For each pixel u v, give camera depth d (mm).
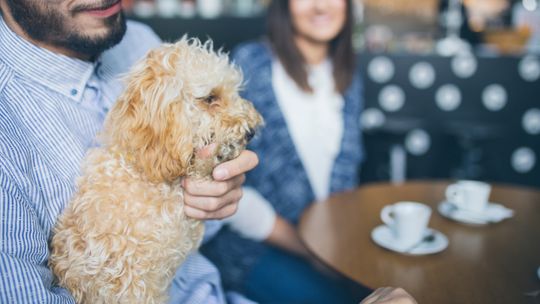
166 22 3148
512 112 3246
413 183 1641
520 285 942
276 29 1961
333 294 1509
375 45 3521
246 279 1634
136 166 897
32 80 937
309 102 1982
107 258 840
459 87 3236
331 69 2043
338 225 1265
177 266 945
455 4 3844
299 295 1532
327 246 1130
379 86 3260
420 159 3377
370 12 4199
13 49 926
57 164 903
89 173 899
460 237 1180
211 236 1213
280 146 1886
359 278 977
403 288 935
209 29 3178
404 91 3262
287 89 1972
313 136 1958
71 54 988
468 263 1040
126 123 890
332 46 2047
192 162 898
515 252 1092
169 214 893
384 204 1429
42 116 913
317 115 1974
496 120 3262
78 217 863
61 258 858
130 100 900
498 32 3395
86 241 844
